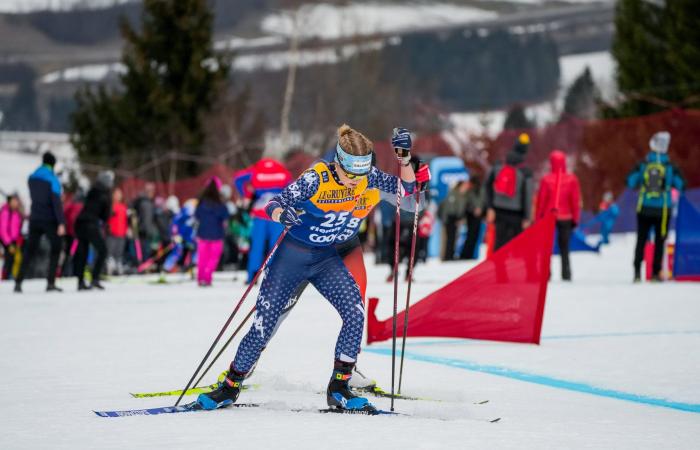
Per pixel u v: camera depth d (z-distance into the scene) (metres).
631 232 50.44
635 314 18.02
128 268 37.50
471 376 11.30
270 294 9.03
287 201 8.76
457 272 30.73
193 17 68.38
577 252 41.47
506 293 14.14
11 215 32.47
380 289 24.39
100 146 66.31
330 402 8.94
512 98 187.50
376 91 98.25
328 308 19.84
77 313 19.27
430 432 7.79
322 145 92.69
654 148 25.25
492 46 195.50
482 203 37.22
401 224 27.88
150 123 66.25
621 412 9.06
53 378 11.02
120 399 9.57
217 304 21.33
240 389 9.16
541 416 8.73
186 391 9.79
